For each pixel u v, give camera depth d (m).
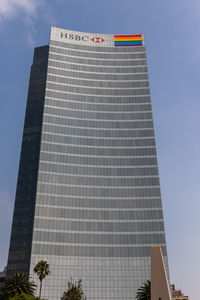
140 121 141.12
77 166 128.38
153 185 127.31
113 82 150.38
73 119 137.88
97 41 160.50
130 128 139.38
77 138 134.12
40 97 143.00
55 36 156.38
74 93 144.25
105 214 120.81
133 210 122.25
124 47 160.75
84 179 126.44
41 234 113.44
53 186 122.62
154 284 44.09
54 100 140.12
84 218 119.19
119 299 105.44
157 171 130.12
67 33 159.00
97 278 108.50
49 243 112.44
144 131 138.88
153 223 119.69
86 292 105.81
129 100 146.12
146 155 133.50
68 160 128.62
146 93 148.38
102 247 114.31
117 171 129.50
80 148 132.25
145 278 109.12
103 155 132.25
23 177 126.44
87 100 143.88
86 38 160.12
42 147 128.38
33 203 120.19
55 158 127.81
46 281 105.44
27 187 124.06
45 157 126.88
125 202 123.69
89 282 107.56
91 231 117.06
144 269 110.81
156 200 124.38
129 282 108.31
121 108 143.88
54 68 148.00
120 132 138.12
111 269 110.38
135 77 152.50
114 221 119.75
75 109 140.50
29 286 79.06
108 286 107.38
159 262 45.25
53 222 116.44
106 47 159.62
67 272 108.25
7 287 75.56
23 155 131.12
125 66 155.25
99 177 127.62
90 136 135.62
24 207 120.31
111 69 153.75
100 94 146.50
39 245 111.31
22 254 110.94
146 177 128.88
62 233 115.06
